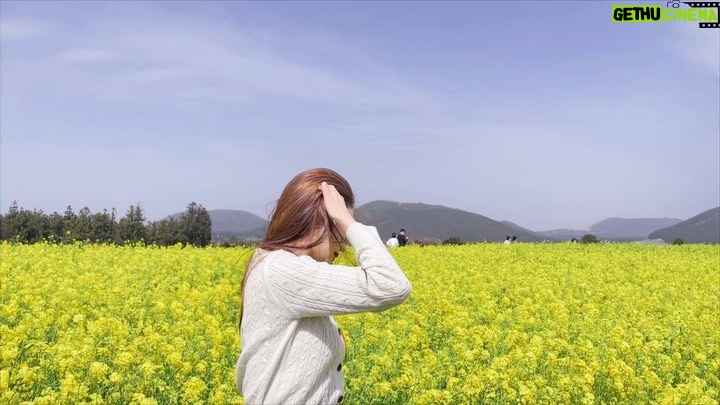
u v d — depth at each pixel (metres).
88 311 9.08
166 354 6.41
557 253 23.66
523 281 14.55
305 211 2.62
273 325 2.52
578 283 14.80
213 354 6.55
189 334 7.73
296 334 2.53
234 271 14.85
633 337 8.69
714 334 9.36
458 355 7.04
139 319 8.31
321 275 2.47
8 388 5.18
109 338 6.72
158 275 13.32
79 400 5.16
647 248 28.25
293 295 2.48
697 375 7.61
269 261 2.54
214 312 9.51
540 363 7.15
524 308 10.26
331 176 2.71
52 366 5.84
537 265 18.97
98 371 5.46
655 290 14.73
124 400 5.38
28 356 6.18
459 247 27.16
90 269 13.59
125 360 5.69
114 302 9.54
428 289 11.79
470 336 8.15
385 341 7.57
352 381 6.09
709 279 16.36
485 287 13.43
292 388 2.50
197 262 16.06
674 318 10.45
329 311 2.46
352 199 2.76
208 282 12.95
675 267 19.20
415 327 7.99
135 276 12.88
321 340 2.57
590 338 8.56
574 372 6.86
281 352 2.50
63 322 7.93
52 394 5.09
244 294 2.63
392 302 2.44
